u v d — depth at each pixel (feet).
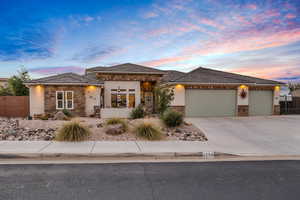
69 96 51.83
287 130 32.68
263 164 16.51
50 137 24.07
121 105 59.82
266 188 11.64
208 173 14.17
